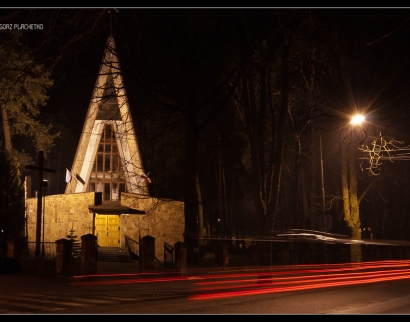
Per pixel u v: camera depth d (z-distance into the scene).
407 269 35.34
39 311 14.75
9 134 49.34
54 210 46.38
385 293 19.06
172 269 29.50
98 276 25.19
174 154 50.72
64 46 13.25
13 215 37.69
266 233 26.80
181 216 46.34
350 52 32.69
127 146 49.47
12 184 39.06
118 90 28.86
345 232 52.66
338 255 40.66
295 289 20.94
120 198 46.31
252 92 26.80
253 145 27.22
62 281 23.09
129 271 29.14
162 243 45.78
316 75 30.30
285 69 26.83
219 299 17.39
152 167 49.91
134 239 45.56
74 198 46.41
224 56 32.75
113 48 26.75
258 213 27.00
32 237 45.97
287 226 58.34
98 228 47.03
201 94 34.72
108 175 50.62
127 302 16.84
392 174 46.16
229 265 34.03
